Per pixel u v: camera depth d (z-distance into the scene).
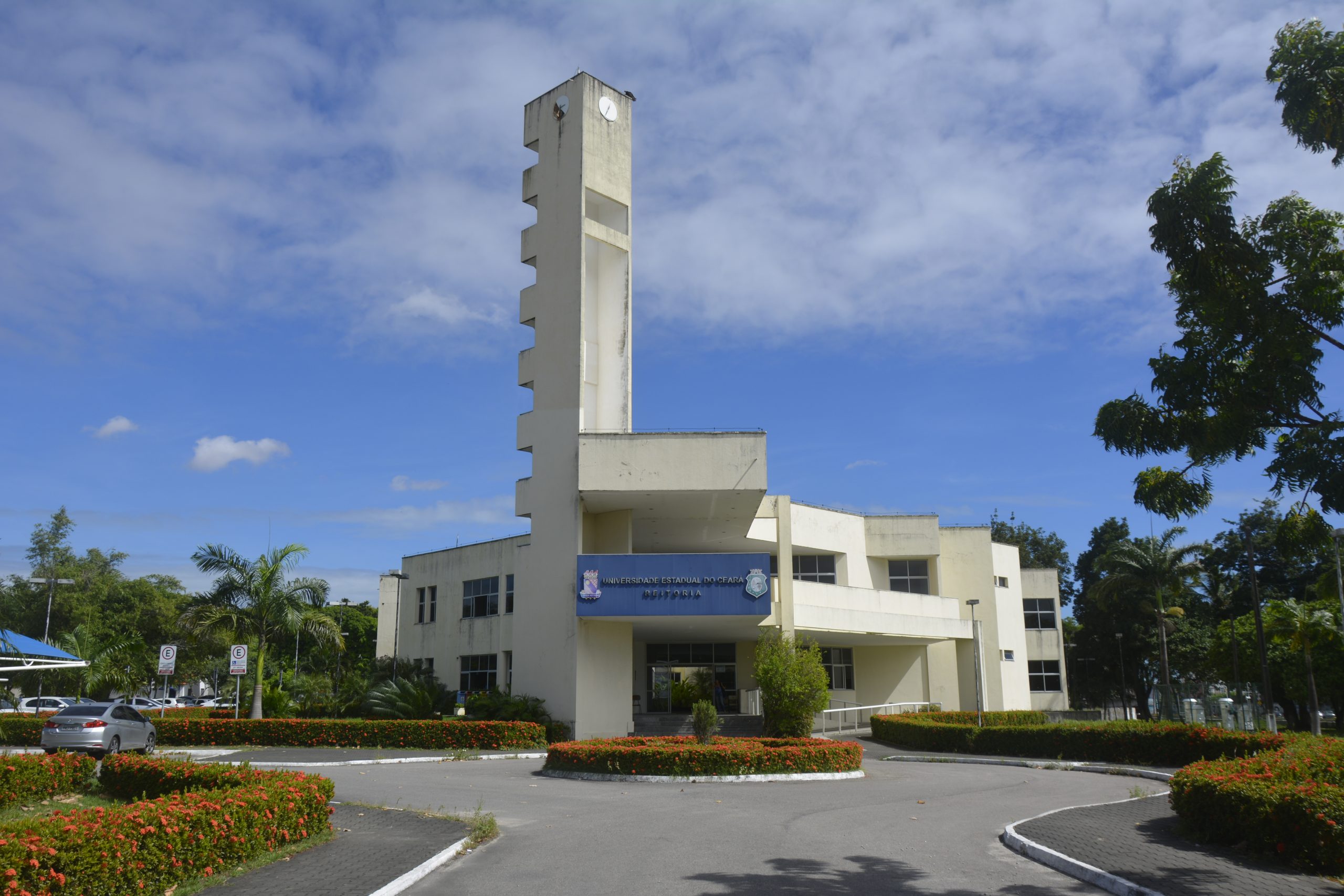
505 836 12.38
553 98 34.78
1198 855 10.42
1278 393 9.25
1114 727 24.28
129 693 46.44
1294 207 9.21
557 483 31.50
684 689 40.84
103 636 58.12
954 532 47.47
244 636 33.38
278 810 10.62
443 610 43.69
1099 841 11.31
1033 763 24.44
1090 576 77.50
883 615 39.72
